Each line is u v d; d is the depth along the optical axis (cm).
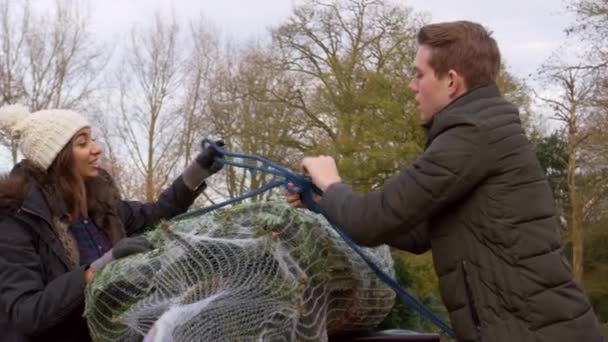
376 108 1792
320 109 1878
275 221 215
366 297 263
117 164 1930
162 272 206
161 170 2222
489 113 215
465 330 215
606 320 2402
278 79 2017
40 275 245
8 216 247
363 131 1777
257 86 2016
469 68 221
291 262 213
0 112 275
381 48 1914
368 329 290
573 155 2197
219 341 204
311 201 239
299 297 206
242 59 2116
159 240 214
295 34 2025
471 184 211
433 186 210
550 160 2605
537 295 207
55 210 255
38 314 228
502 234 209
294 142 1956
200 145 312
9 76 1897
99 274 216
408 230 219
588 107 1941
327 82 1897
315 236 228
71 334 249
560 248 215
